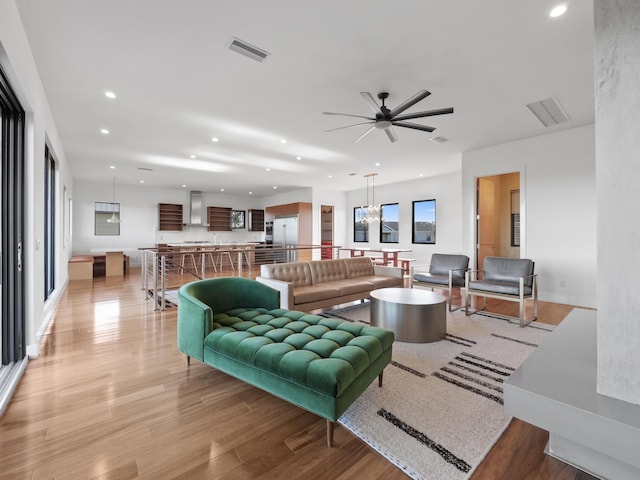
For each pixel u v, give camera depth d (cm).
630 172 122
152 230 1002
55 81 309
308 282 434
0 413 181
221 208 1129
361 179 855
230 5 207
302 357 174
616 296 128
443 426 174
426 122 423
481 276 571
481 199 602
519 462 147
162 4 206
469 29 232
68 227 713
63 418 180
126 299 504
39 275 302
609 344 130
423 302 311
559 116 404
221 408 193
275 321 243
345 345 197
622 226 125
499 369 248
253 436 166
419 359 266
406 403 197
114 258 797
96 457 149
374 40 245
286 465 145
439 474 140
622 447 113
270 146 535
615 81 125
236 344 202
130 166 689
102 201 919
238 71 291
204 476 138
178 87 322
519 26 229
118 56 267
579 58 270
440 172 763
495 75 298
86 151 567
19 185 259
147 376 235
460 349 290
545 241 482
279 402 200
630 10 121
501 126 441
